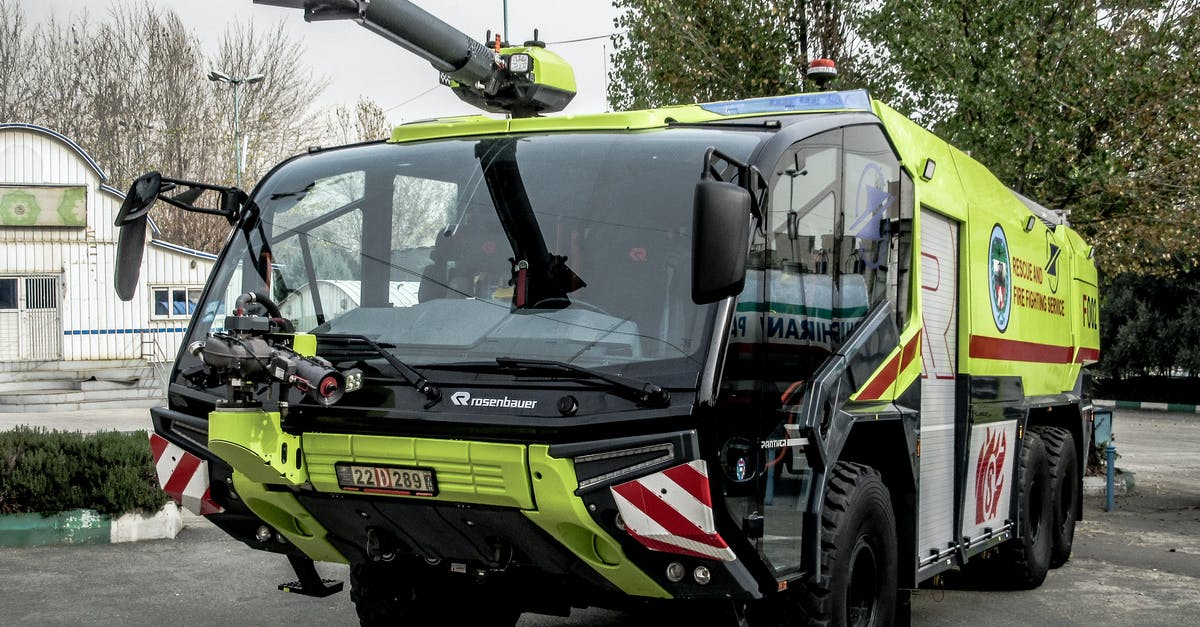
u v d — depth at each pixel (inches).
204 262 1342.3
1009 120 587.8
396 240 197.9
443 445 172.1
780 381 182.4
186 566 335.0
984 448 279.9
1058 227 376.5
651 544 165.0
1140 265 723.4
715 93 680.4
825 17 663.8
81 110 1854.1
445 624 232.4
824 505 200.1
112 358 1299.2
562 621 283.4
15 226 1257.4
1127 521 495.2
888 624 220.2
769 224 182.2
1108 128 604.7
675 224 179.6
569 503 166.9
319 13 199.0
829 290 201.6
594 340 173.3
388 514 185.5
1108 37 600.1
